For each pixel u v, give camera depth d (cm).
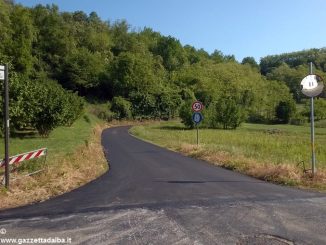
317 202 997
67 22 12469
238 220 834
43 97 3394
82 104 5472
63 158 1748
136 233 752
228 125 6950
